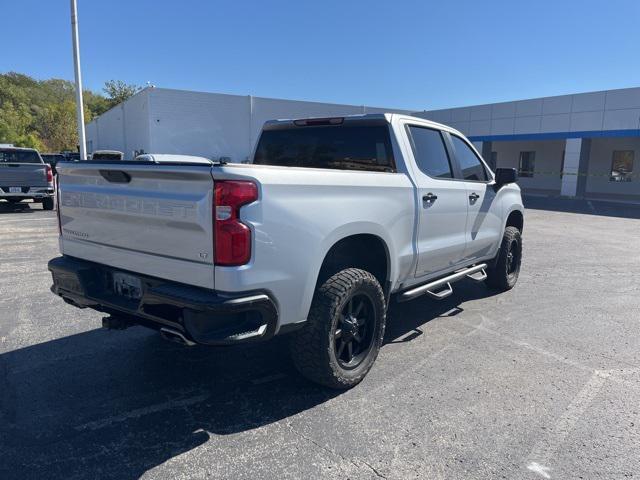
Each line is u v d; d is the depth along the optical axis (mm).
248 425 3264
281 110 33969
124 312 3430
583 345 4785
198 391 3730
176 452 2953
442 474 2771
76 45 18844
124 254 3416
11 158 16469
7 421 3262
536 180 34844
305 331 3459
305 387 3811
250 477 2729
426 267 4633
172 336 3170
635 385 3920
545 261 9117
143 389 3748
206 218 2867
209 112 31328
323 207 3332
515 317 5641
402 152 4340
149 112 29438
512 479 2740
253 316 3070
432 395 3705
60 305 5789
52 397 3602
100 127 49812
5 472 2734
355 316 3795
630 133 25000
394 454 2957
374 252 4062
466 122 32656
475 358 4418
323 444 3057
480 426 3277
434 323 5395
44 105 100500
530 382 3947
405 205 4137
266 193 2963
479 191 5418
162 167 3012
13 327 5043
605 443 3100
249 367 4172
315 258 3287
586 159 27703
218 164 2891
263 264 2963
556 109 27875
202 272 2939
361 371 3832
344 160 4676
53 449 2959
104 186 3473
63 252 4035
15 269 7574
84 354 4391
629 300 6438
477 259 5762
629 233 13336
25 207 17109
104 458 2883
